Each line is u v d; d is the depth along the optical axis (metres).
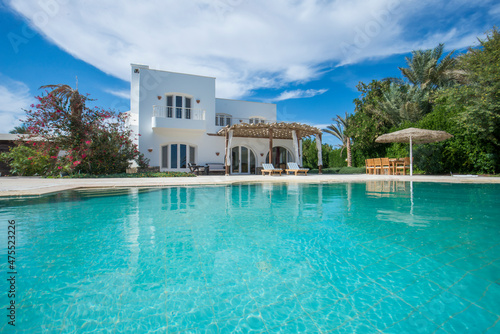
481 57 11.55
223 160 17.38
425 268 2.16
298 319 1.54
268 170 14.55
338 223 3.65
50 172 12.51
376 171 15.45
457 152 12.66
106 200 5.85
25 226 3.51
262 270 2.16
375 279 2.00
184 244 2.79
